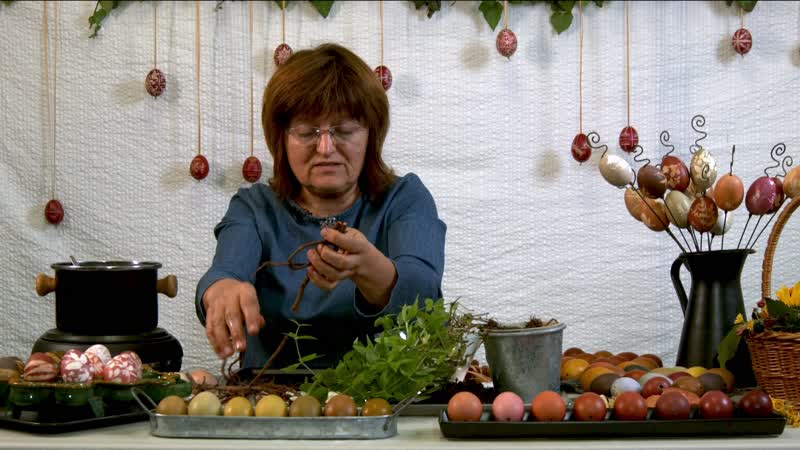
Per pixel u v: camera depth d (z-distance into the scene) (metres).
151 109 2.42
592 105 2.41
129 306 1.59
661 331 2.41
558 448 1.12
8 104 2.41
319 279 1.42
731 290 1.72
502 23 2.40
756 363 1.49
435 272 1.66
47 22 2.41
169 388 1.35
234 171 2.43
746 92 2.40
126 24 2.41
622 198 2.40
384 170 1.84
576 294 2.41
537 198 2.41
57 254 2.42
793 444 1.14
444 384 1.42
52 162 2.41
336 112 1.67
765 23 2.40
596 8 2.40
